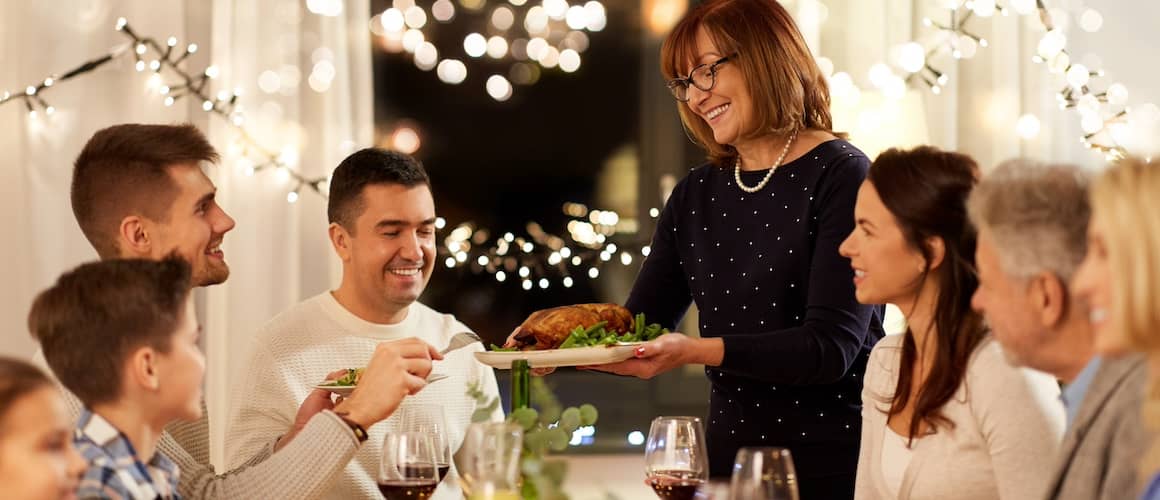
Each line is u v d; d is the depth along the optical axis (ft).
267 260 12.05
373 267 7.84
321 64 12.25
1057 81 12.89
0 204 11.51
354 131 12.46
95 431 5.18
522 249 13.38
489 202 13.39
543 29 13.46
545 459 5.41
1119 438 4.63
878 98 12.01
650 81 13.67
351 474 7.48
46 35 11.61
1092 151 12.98
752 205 7.72
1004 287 4.98
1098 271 4.05
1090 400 4.77
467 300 13.34
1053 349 4.99
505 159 13.42
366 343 7.98
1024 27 12.98
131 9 11.81
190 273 5.46
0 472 4.22
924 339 5.98
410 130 13.30
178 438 6.81
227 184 12.00
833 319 7.16
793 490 4.92
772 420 7.50
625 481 12.82
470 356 8.30
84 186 7.14
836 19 12.90
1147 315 3.75
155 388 5.27
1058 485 4.86
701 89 7.60
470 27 13.38
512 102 13.46
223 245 12.00
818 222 7.42
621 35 13.67
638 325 7.53
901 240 5.90
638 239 13.55
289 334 7.88
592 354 6.74
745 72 7.46
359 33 12.46
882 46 12.85
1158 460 4.06
